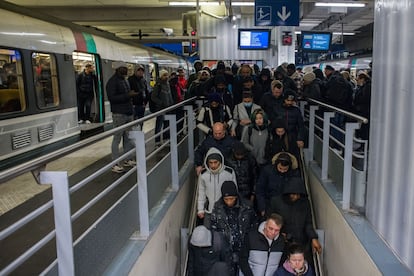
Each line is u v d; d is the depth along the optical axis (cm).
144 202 305
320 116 583
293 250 354
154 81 1388
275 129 512
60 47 711
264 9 995
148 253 296
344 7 1491
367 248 270
